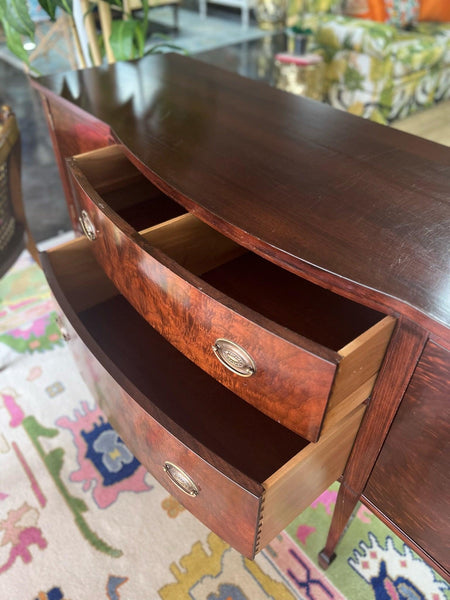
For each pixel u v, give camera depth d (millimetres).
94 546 870
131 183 899
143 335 858
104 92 983
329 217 603
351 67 2340
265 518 558
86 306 933
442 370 480
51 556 855
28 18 1153
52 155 2223
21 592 810
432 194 649
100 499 939
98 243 733
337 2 2432
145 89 994
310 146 773
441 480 547
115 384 622
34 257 1227
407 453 573
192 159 736
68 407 1104
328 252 544
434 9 2674
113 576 830
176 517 913
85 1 1323
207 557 854
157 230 675
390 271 516
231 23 4348
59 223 1729
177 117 871
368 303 512
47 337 1278
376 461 626
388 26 2178
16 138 1021
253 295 742
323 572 834
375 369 542
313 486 631
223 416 727
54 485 960
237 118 867
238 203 631
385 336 506
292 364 483
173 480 646
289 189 662
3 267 1053
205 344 581
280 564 844
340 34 2271
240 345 526
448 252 543
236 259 810
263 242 564
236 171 704
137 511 921
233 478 520
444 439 516
